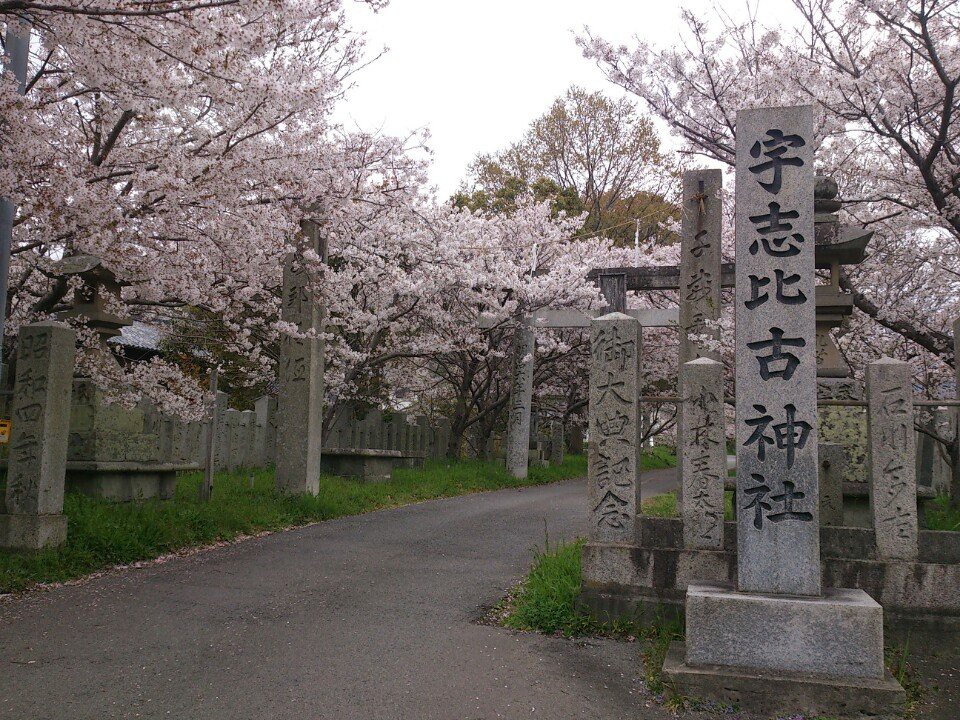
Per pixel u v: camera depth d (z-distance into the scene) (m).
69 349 7.68
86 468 9.00
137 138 9.54
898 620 5.96
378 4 7.20
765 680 4.96
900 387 6.12
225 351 16.19
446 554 9.16
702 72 10.99
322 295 11.66
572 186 31.38
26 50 7.72
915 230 11.05
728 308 13.32
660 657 5.61
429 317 16.89
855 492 8.26
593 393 6.68
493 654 5.65
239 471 14.93
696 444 6.37
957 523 8.37
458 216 18.36
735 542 6.26
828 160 11.25
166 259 8.77
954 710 4.93
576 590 6.53
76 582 7.16
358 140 11.42
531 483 19.66
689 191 11.28
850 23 9.66
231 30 7.39
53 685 4.82
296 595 7.08
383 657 5.50
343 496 12.54
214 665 5.25
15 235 8.69
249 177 8.66
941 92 9.23
